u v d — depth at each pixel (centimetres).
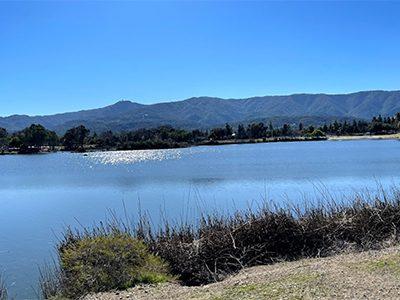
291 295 941
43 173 7425
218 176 5206
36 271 1594
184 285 1275
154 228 2089
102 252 1262
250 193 3512
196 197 3366
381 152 8838
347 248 1513
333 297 908
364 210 1661
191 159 9394
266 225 1535
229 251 1452
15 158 13775
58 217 2848
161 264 1333
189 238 1485
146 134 19562
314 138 19388
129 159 10800
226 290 1042
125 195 3859
